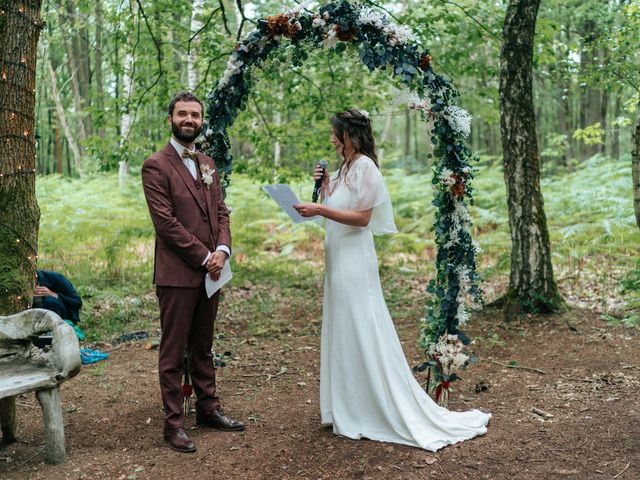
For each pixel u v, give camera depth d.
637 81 8.23
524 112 6.26
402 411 3.49
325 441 3.57
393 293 8.16
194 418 4.02
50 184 16.78
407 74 3.78
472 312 6.68
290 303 7.78
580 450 3.35
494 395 4.38
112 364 5.21
